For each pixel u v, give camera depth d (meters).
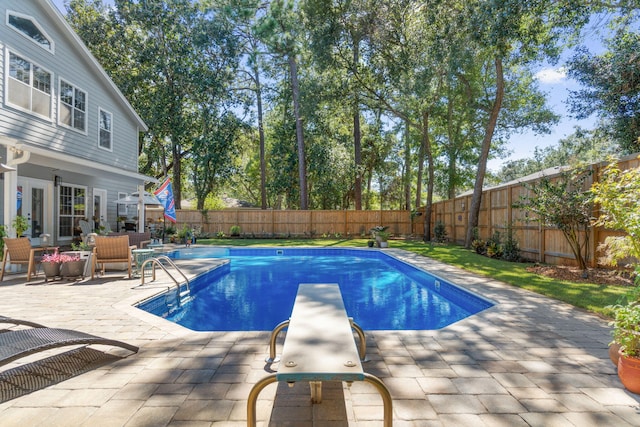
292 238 20.94
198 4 22.61
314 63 19.20
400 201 34.09
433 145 27.17
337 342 2.00
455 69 13.07
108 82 13.51
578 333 3.97
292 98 25.55
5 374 2.69
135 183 16.55
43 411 2.33
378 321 5.75
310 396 2.54
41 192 11.45
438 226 18.20
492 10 10.06
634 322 2.69
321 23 17.28
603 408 2.39
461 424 2.20
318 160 25.14
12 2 9.41
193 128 24.52
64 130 11.45
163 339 3.74
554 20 10.47
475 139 24.30
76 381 2.75
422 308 6.57
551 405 2.43
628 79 12.12
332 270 10.85
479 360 3.21
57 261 7.20
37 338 2.54
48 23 10.70
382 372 2.95
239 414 2.30
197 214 21.52
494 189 12.77
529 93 21.52
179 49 22.92
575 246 8.44
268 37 19.88
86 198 13.38
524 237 10.68
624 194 4.12
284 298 7.28
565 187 7.93
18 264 8.26
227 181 29.92
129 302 5.33
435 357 3.28
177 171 24.73
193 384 2.71
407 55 16.05
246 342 3.66
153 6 21.78
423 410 2.36
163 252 12.67
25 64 9.88
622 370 2.65
